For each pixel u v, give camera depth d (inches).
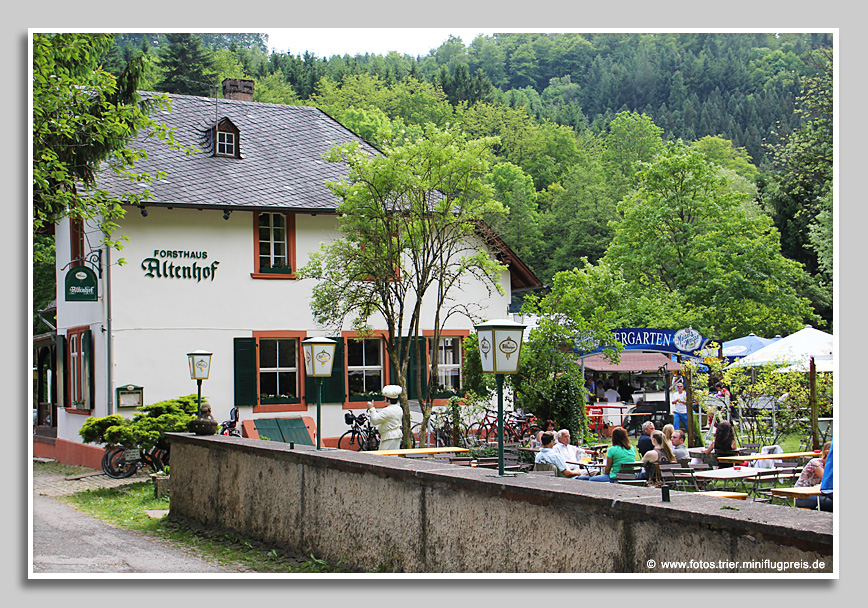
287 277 799.1
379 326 821.2
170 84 1966.0
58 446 890.1
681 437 548.1
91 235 768.9
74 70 640.4
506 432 767.1
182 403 695.7
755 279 1601.9
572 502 219.5
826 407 674.8
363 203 621.9
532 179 2699.3
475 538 256.2
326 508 337.7
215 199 765.9
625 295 1467.8
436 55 3535.9
